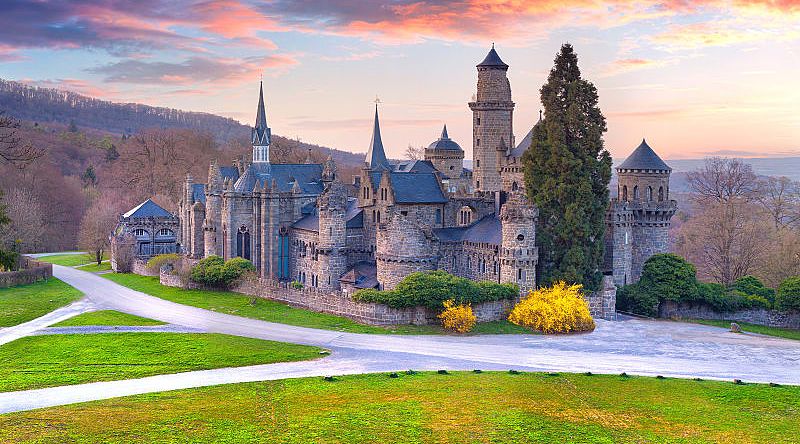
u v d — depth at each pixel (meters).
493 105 126.69
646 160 115.00
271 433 48.34
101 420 50.25
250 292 108.12
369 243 112.50
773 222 160.38
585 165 100.56
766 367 72.69
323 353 73.94
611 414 54.53
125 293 112.38
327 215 106.69
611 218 108.69
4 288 117.38
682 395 60.16
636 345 81.75
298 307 98.62
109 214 173.75
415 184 110.25
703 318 105.44
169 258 136.75
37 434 46.66
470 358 73.56
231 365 69.19
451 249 105.94
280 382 62.75
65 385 61.81
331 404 55.47
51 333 82.81
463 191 123.88
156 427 48.94
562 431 50.31
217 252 127.25
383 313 87.94
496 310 91.06
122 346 76.12
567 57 102.50
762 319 105.44
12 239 140.88
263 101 138.75
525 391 60.28
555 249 99.75
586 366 71.50
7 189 186.62
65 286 120.56
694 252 149.88
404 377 64.75
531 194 103.19
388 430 49.50
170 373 66.19
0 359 71.12
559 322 86.88
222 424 50.00
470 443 47.50
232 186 123.31
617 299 107.06
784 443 48.81
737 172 159.00
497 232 100.31
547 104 102.56
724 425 52.34
